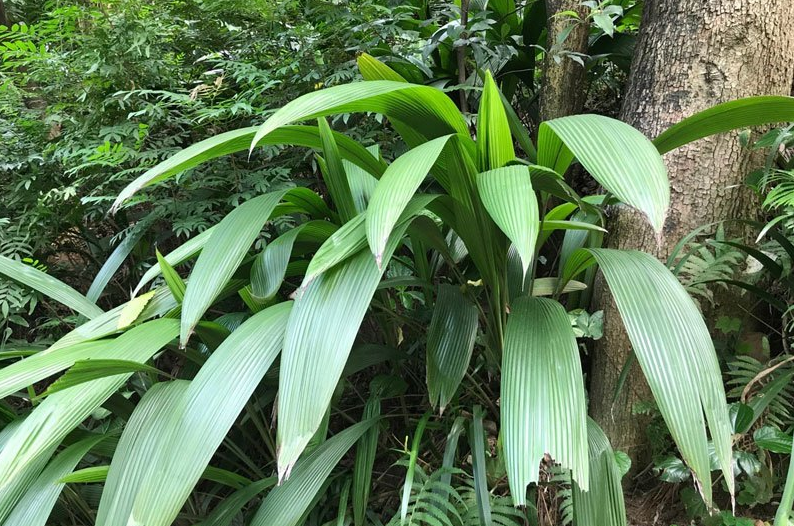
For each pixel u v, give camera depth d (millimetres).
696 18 1123
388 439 1361
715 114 837
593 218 1217
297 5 1777
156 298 1173
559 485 1059
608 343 1189
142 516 741
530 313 875
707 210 1137
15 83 2119
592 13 1438
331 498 1207
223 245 972
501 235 1004
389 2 1897
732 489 693
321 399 714
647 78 1212
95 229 2016
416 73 1814
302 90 1705
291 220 1551
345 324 748
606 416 1201
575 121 801
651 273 818
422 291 1420
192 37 1888
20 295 1548
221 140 881
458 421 1095
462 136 854
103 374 882
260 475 1255
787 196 971
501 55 1703
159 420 901
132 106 1719
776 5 1087
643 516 1150
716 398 726
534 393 734
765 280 1200
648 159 700
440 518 934
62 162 1735
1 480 793
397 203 702
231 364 842
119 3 1716
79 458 1029
